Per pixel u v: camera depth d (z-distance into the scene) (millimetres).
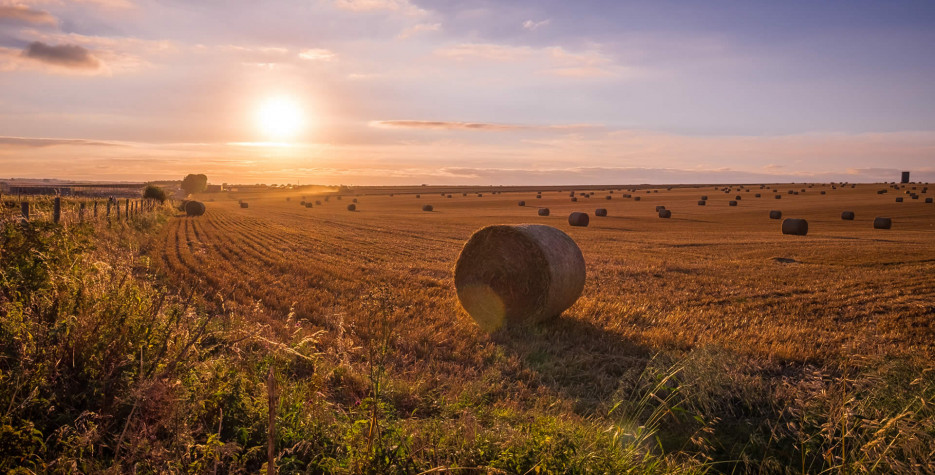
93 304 4648
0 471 3080
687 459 4930
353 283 14258
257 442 4074
